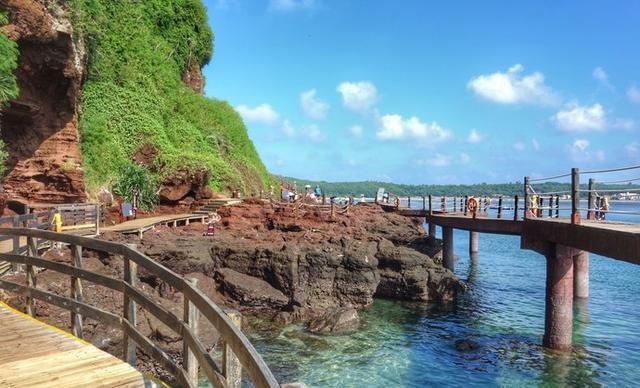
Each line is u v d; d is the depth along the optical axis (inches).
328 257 962.1
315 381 640.4
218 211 1317.7
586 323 898.1
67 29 997.2
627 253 479.2
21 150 1074.7
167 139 1515.7
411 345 779.4
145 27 1656.0
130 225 1034.1
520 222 975.6
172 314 237.9
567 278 716.0
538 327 879.1
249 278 941.8
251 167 1937.7
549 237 697.0
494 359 719.1
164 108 1590.8
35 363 266.7
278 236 1113.4
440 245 1416.1
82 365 265.0
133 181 1291.8
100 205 1094.4
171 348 597.6
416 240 1392.7
